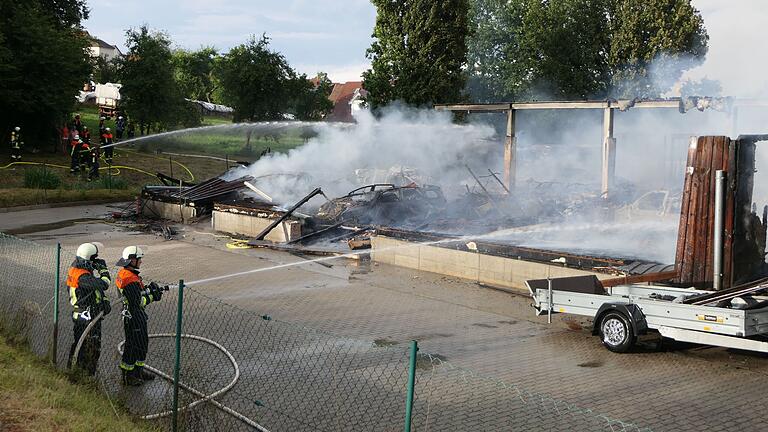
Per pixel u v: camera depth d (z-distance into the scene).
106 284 8.09
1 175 31.09
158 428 6.59
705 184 11.82
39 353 8.62
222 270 15.78
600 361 9.47
